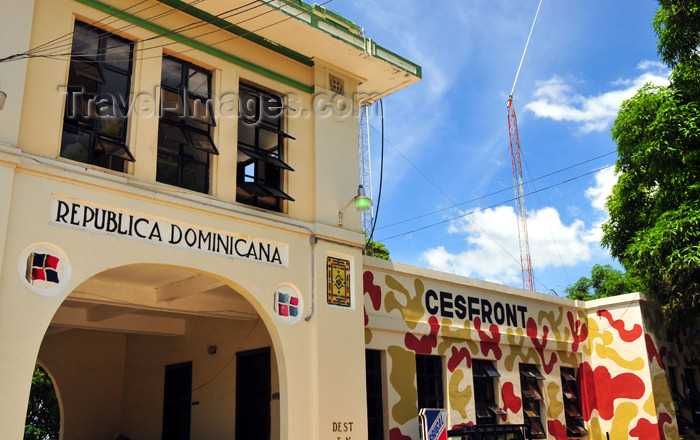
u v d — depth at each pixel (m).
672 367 18.58
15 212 8.71
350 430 11.58
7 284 8.46
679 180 16.69
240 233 11.11
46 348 16.03
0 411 8.07
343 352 11.91
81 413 16.23
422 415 12.07
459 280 15.74
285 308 11.41
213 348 14.80
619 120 17.77
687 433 18.11
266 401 13.39
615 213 18.88
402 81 14.13
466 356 15.41
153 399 16.14
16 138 8.85
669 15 17.12
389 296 14.13
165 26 11.07
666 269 16.50
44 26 9.62
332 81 13.45
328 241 12.30
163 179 10.70
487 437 13.08
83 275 9.18
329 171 12.84
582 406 17.89
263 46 12.48
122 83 10.59
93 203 9.51
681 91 17.16
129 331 15.00
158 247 10.04
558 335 17.94
